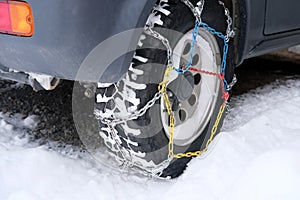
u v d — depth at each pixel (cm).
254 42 288
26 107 337
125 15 200
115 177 251
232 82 280
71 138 298
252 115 328
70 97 353
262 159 220
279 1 291
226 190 222
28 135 300
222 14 258
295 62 448
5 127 306
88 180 245
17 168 242
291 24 312
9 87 365
